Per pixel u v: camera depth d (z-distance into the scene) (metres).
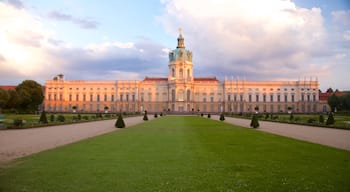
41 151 22.52
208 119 83.50
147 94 165.50
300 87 162.62
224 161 18.62
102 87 165.25
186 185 13.48
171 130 42.16
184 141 28.62
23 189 12.79
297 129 45.47
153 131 40.47
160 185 13.45
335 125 48.66
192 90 161.50
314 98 161.88
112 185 13.39
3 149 23.61
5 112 109.88
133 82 164.50
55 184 13.50
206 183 13.79
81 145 25.69
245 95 163.75
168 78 164.00
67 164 17.56
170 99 160.75
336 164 17.86
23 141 28.75
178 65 164.62
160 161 18.52
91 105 165.00
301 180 14.30
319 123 55.06
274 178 14.66
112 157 19.81
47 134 35.72
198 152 21.94
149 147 24.44
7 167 16.73
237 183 13.80
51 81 163.88
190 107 159.62
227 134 36.16
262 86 163.75
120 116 47.84
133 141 28.64
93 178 14.48
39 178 14.45
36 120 57.06
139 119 81.62
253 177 14.84
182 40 171.00
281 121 65.94
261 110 163.12
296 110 162.12
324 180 14.32
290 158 19.77
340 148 24.66
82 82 165.25
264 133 38.00
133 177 14.70
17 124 44.03
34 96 120.69
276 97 163.38
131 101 164.00
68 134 36.06
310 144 26.86
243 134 36.31
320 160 19.09
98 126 51.06
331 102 139.12
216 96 164.62
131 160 18.81
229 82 163.62
